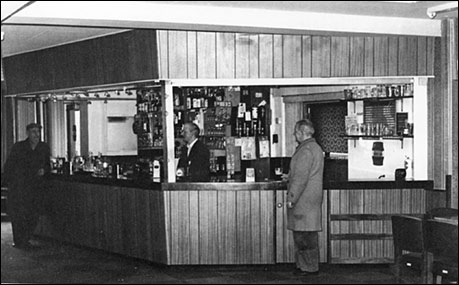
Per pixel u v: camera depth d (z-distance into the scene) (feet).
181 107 32.53
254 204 25.43
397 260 19.61
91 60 29.19
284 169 33.68
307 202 23.82
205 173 26.58
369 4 21.75
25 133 38.04
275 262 25.54
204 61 25.80
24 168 31.40
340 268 25.77
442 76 25.70
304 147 23.77
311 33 24.54
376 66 26.48
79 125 38.11
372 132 29.66
